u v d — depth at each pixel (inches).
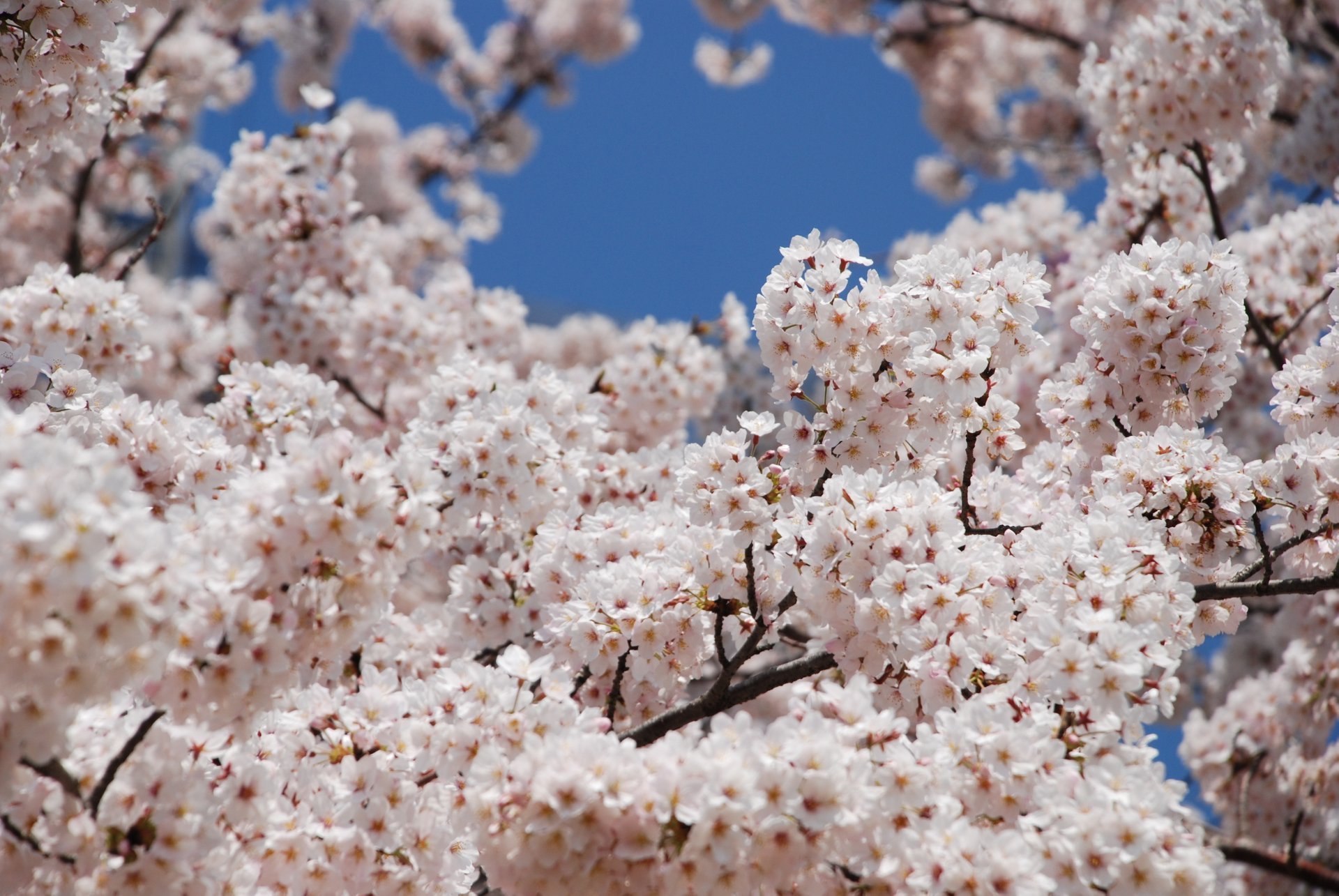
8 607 86.9
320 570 109.0
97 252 420.2
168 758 113.9
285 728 136.7
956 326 146.4
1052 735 114.3
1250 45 232.5
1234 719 311.4
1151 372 161.9
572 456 180.9
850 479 134.0
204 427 161.0
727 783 101.0
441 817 129.6
